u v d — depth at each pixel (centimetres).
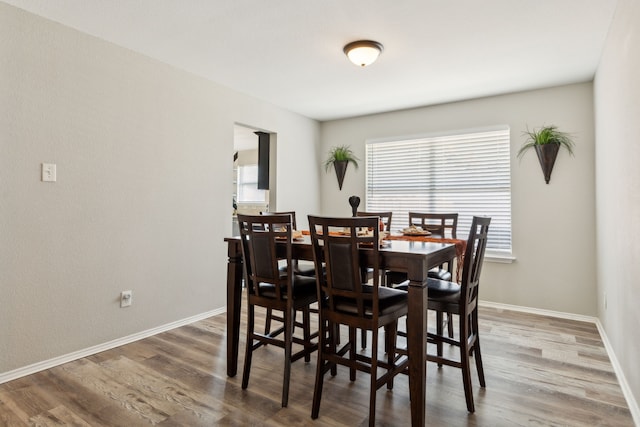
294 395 207
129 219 285
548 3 217
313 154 502
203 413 188
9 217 221
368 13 229
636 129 181
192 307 336
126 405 195
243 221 212
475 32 253
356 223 172
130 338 286
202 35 261
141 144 293
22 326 227
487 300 393
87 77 258
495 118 390
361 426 178
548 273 362
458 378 227
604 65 271
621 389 213
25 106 227
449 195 423
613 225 249
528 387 215
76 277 253
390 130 460
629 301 203
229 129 372
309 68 321
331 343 220
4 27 218
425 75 334
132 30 254
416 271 173
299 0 216
